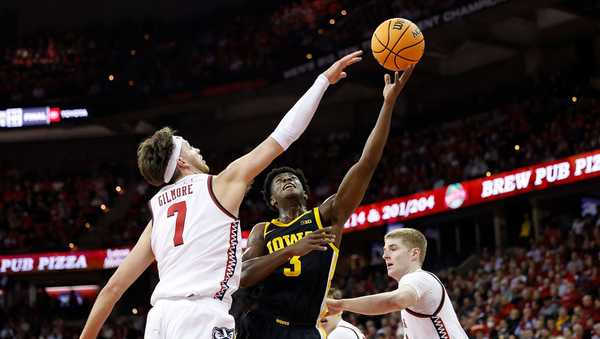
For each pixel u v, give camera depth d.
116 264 26.02
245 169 3.99
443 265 23.22
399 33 4.77
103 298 4.05
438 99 28.69
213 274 3.85
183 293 3.81
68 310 28.45
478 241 23.61
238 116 31.77
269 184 5.50
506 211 22.25
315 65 25.38
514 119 23.80
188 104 27.66
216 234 3.89
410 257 5.92
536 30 24.97
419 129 27.31
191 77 28.39
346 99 30.20
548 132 21.72
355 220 23.02
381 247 24.89
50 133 32.75
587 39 25.00
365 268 22.95
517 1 21.52
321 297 4.84
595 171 18.22
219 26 31.83
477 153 23.30
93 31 33.34
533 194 20.02
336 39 25.64
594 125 20.86
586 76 23.91
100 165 32.06
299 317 4.80
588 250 17.73
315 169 27.98
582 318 14.86
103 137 32.94
